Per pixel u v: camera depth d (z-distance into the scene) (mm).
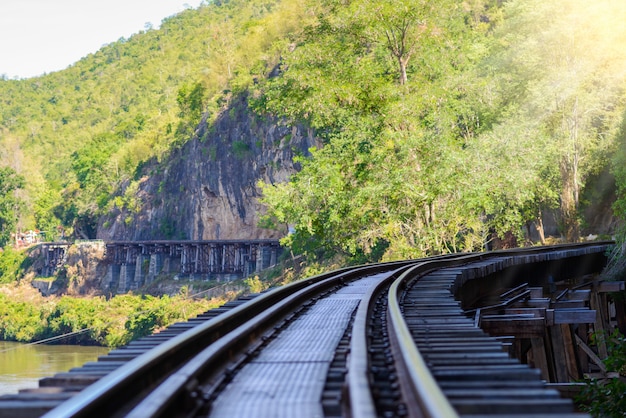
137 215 158375
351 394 4289
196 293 118438
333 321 10031
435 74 46312
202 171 134500
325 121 45125
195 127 144875
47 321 116125
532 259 23766
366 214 40656
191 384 5066
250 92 122750
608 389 12070
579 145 53125
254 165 119875
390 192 39438
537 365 16625
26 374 64875
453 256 27266
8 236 192375
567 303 19328
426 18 43812
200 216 136500
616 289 24312
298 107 43781
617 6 54281
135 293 137125
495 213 45938
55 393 5203
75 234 185375
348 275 17703
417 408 4457
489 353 6797
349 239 43219
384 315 10227
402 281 13844
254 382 5926
